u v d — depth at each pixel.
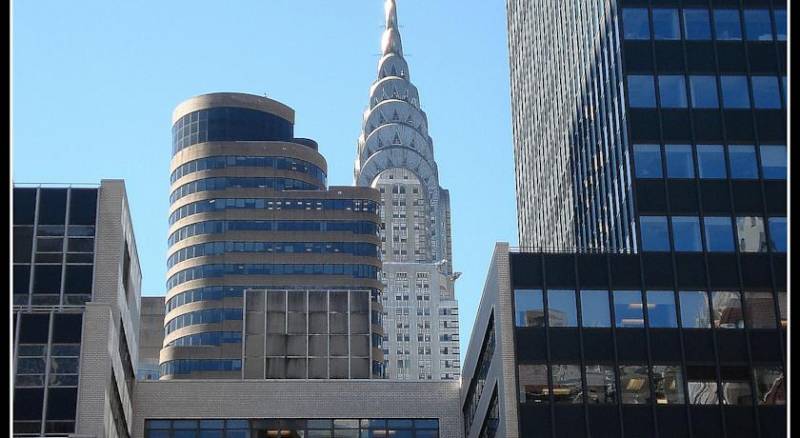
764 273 71.81
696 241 72.75
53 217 73.75
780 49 79.62
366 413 83.69
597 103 91.38
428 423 84.50
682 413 66.81
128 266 79.69
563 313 68.38
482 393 75.75
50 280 72.19
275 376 103.88
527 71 136.12
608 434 65.75
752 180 75.44
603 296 69.25
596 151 91.75
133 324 84.06
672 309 69.75
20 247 72.69
